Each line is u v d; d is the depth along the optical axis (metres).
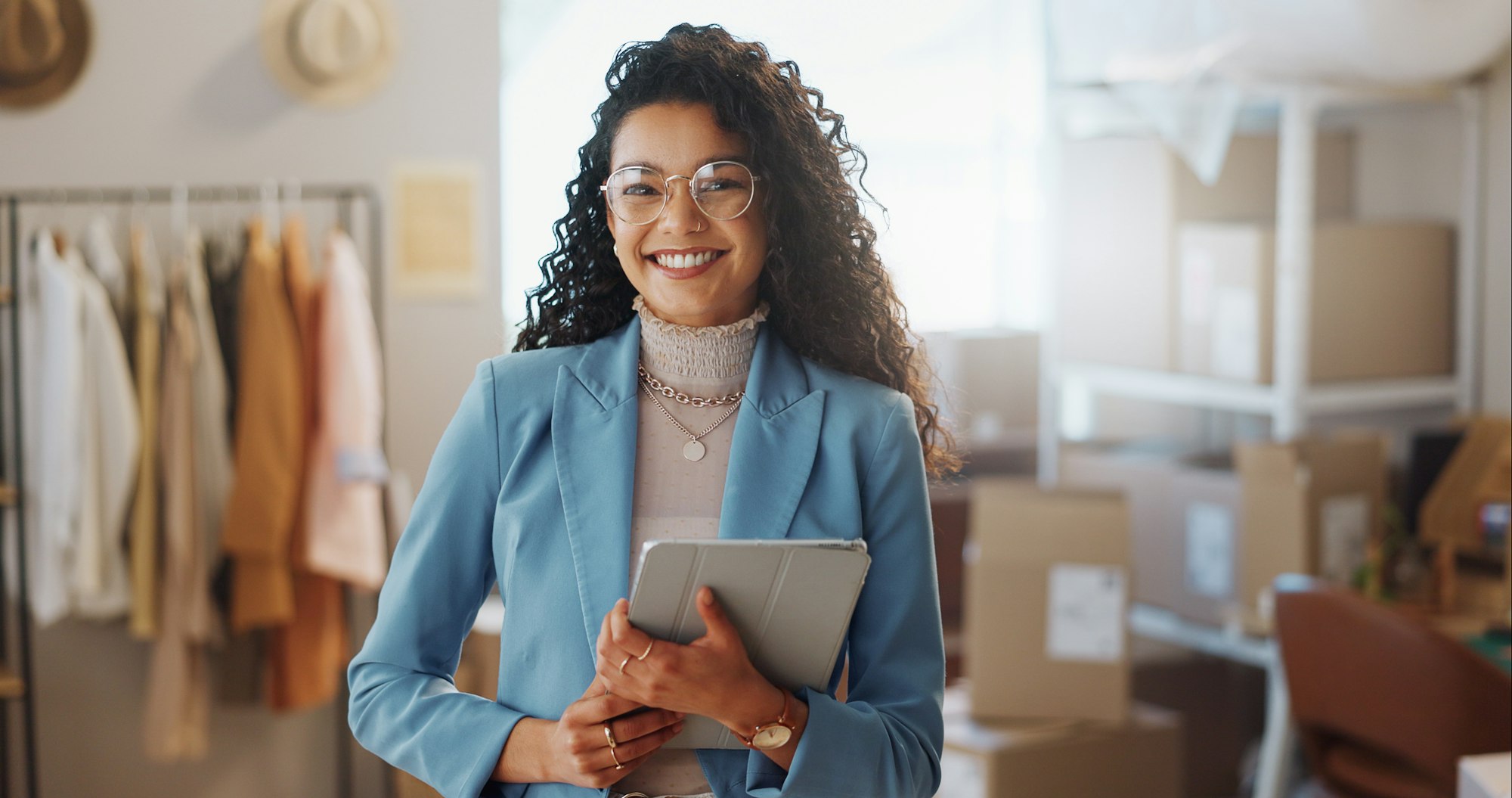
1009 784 2.70
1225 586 3.34
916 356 1.40
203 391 3.21
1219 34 3.06
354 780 3.66
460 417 1.26
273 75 3.50
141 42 3.44
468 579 1.26
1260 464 3.21
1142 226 3.61
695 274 1.18
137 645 3.50
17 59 3.33
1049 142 3.74
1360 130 3.74
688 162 1.16
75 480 3.08
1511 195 3.21
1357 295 3.36
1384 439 3.29
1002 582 2.83
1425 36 2.95
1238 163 3.63
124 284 3.29
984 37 5.91
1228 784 3.69
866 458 1.24
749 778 1.15
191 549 3.20
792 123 1.21
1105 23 3.30
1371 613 2.59
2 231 3.40
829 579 1.06
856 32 5.85
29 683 3.17
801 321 1.28
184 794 3.57
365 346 3.27
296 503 3.25
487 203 3.64
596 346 1.29
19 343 3.23
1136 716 2.87
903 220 5.97
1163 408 4.05
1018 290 5.95
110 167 3.44
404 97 3.58
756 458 1.20
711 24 1.23
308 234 3.56
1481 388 3.36
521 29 5.18
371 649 1.24
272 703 3.32
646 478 1.22
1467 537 3.06
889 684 1.22
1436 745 2.50
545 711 1.18
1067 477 3.80
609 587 1.16
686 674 1.05
